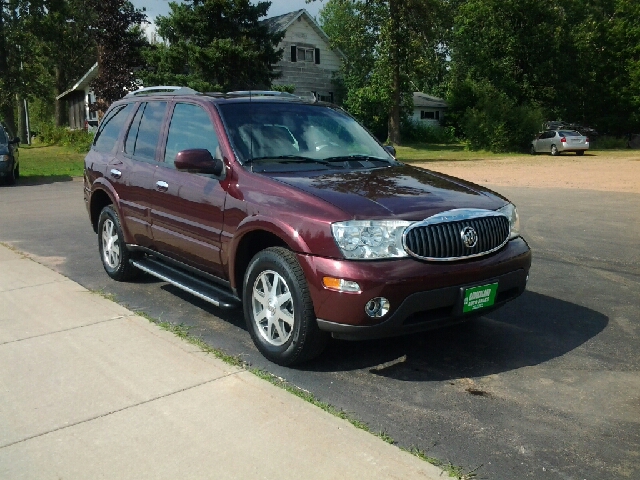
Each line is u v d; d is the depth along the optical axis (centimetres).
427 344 505
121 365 446
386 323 410
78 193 1596
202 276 548
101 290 659
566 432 363
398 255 412
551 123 4519
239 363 453
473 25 4669
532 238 938
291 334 440
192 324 553
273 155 513
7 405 388
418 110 5069
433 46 4481
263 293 465
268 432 353
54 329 521
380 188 464
